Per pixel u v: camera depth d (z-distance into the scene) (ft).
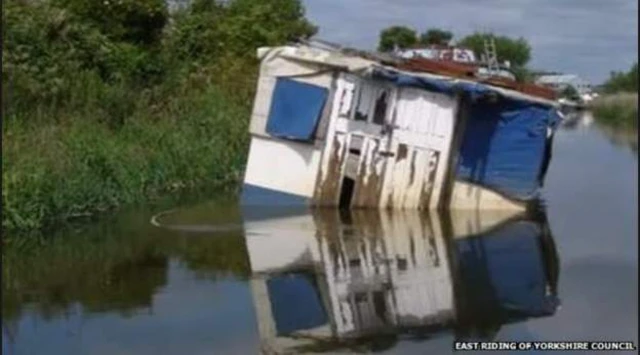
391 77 54.49
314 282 38.04
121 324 32.45
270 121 55.67
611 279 36.86
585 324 31.53
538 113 55.36
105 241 46.57
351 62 54.60
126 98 72.33
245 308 34.32
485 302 34.99
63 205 51.42
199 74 86.89
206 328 31.81
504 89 55.77
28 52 66.95
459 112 55.36
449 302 34.99
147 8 84.28
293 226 50.57
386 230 49.60
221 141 71.77
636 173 39.22
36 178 49.88
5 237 47.32
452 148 55.47
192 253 43.86
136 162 60.44
